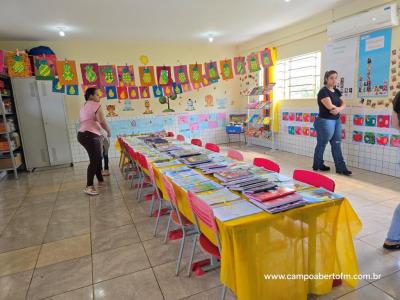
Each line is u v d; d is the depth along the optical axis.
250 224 1.36
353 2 3.99
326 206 1.55
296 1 3.90
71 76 3.72
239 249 1.35
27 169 5.35
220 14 4.30
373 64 3.88
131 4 3.69
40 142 5.36
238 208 1.52
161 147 3.44
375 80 3.88
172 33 5.35
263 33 5.73
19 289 1.95
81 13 3.93
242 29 5.30
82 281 2.00
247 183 1.86
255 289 1.42
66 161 5.56
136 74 6.19
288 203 1.50
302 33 4.98
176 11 4.06
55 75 3.71
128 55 6.07
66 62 3.68
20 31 4.67
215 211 1.49
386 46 3.69
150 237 2.58
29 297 1.86
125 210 3.23
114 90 5.24
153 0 3.58
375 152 4.04
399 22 3.53
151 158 2.85
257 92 6.05
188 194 1.68
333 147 4.09
